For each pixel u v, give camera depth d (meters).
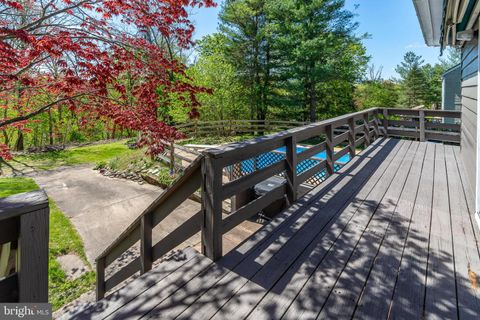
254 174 2.13
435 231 2.16
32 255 0.82
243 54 14.74
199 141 12.34
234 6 13.82
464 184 3.25
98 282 2.72
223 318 1.32
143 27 3.87
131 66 3.79
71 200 6.25
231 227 1.92
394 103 22.50
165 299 1.44
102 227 4.88
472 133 3.09
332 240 2.03
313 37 12.89
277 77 14.92
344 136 4.21
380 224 2.28
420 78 23.12
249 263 1.76
